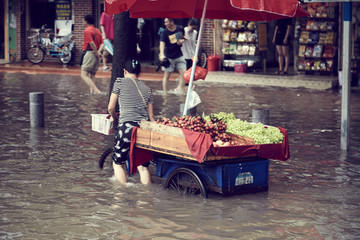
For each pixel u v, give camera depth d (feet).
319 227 21.99
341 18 73.10
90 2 94.17
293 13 25.66
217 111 50.16
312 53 75.15
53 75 82.02
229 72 78.64
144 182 27.89
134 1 26.68
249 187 26.30
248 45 80.38
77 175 29.19
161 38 59.06
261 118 38.27
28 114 47.83
